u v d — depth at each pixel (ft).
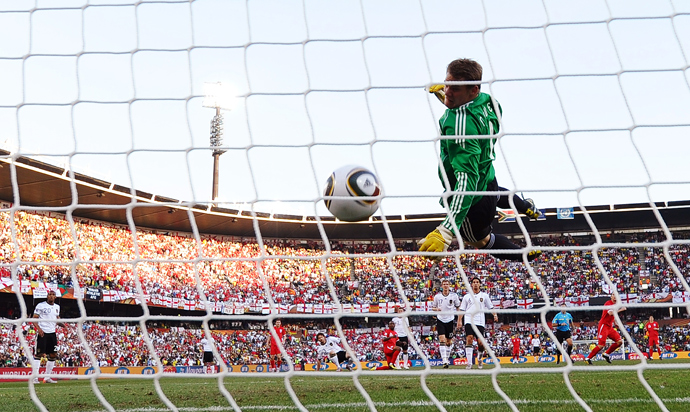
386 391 20.70
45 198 102.94
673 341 103.76
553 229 135.23
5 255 86.79
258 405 17.19
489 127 15.12
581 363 65.36
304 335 115.55
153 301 102.73
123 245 110.42
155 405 18.17
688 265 119.44
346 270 132.36
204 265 122.11
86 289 92.38
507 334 109.81
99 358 87.97
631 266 121.80
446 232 13.41
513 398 16.96
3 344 75.15
